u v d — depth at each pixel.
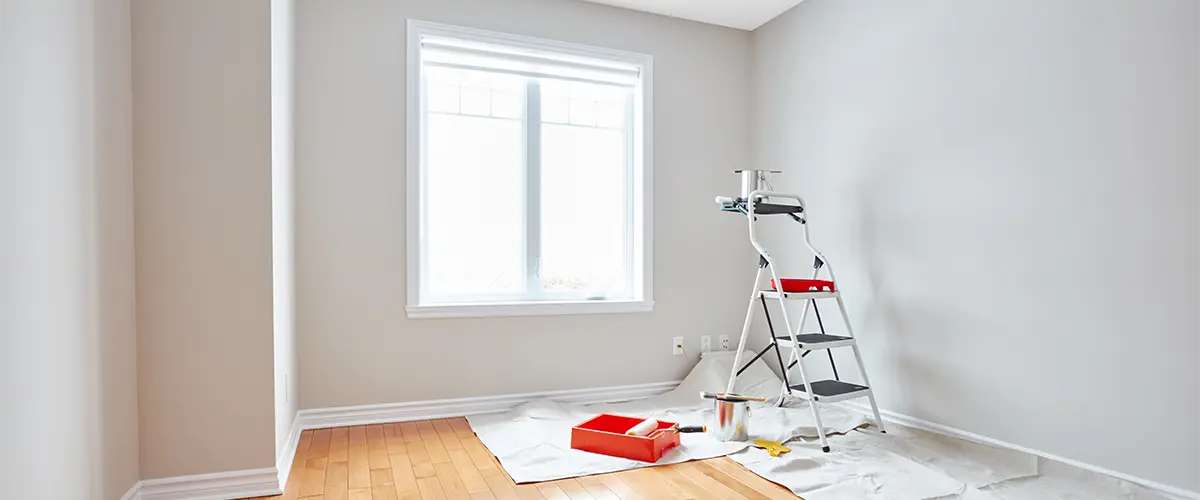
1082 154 2.55
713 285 4.29
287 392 2.86
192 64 2.34
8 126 1.49
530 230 3.88
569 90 4.00
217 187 2.37
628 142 4.16
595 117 4.07
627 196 4.16
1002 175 2.84
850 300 3.63
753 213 3.30
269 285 2.43
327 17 3.36
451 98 3.71
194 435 2.35
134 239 2.27
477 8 3.64
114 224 2.10
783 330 4.10
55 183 1.71
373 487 2.51
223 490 2.37
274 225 2.45
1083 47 2.54
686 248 4.21
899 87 3.34
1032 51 2.72
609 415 3.19
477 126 3.77
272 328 2.43
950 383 3.08
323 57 3.34
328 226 3.35
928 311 3.18
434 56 3.62
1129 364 2.41
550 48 3.79
